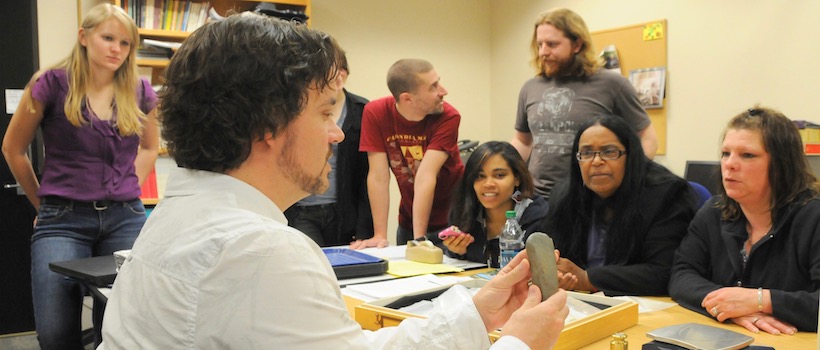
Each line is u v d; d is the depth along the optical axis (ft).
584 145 6.96
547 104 10.21
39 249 7.90
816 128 11.09
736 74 13.25
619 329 5.10
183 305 2.54
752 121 5.68
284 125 2.87
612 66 15.74
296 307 2.53
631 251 6.87
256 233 2.61
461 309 3.44
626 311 5.17
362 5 17.34
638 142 6.95
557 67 9.96
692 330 4.70
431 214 10.30
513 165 7.98
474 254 8.16
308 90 2.90
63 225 8.01
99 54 7.80
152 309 2.62
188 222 2.76
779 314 5.13
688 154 14.29
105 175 8.18
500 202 7.98
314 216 10.84
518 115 11.04
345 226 11.06
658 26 14.66
